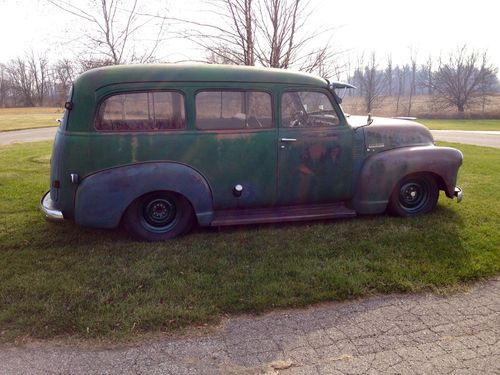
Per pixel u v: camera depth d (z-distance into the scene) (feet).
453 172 16.16
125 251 13.06
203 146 13.58
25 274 11.39
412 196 16.51
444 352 8.32
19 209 17.75
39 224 15.69
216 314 9.52
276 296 10.24
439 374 7.66
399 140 16.05
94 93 12.80
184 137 13.41
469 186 22.04
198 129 13.56
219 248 13.25
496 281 11.35
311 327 9.19
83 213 12.99
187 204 14.07
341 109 15.16
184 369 7.79
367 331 9.05
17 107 217.15
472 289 10.93
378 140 15.62
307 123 14.71
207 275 11.30
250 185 14.25
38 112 168.86
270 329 9.11
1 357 8.10
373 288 10.78
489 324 9.32
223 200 14.15
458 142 50.72
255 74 14.05
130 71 13.12
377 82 111.65
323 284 10.81
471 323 9.37
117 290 10.44
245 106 13.98
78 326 8.98
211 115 13.70
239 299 10.11
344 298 10.35
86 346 8.44
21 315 9.37
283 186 14.62
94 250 13.15
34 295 10.22
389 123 16.30
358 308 9.97
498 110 135.23
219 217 14.55
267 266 11.89
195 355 8.20
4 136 63.93
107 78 12.91
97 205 12.98
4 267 11.86
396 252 12.78
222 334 8.91
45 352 8.25
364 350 8.40
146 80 13.08
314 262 12.11
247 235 14.37
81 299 10.00
